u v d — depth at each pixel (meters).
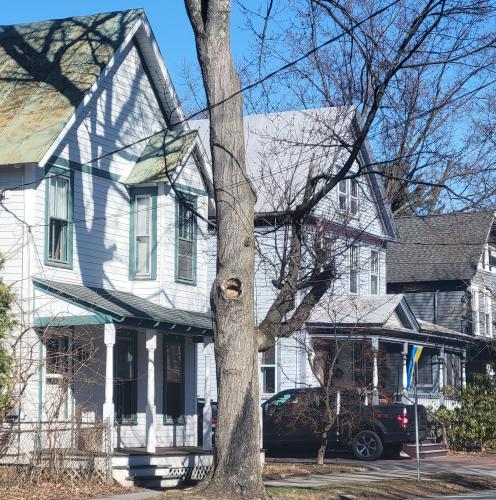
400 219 46.94
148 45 26.05
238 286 17.25
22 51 25.48
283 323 19.39
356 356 33.34
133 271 25.25
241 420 16.94
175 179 25.20
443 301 44.78
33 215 22.22
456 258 44.81
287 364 33.19
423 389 41.28
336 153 28.00
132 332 25.28
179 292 25.80
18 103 23.59
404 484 21.80
